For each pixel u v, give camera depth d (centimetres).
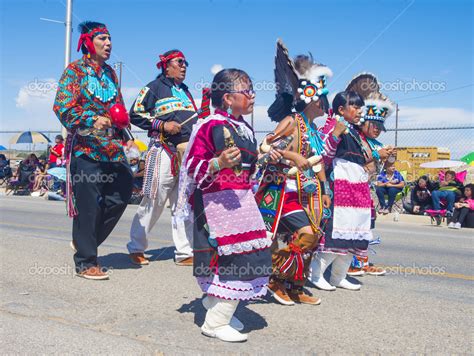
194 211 346
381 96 524
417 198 1270
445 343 340
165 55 570
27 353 294
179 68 570
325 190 457
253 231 332
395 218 1222
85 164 481
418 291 488
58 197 1514
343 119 483
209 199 333
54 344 308
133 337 330
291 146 425
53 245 656
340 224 467
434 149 1831
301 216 417
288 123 424
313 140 436
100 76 496
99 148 481
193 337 335
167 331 344
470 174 1573
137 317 372
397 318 393
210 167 323
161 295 432
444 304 440
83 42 489
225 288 327
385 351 323
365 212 477
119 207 511
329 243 466
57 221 980
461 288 509
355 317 394
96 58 495
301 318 388
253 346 325
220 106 349
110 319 365
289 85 452
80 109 480
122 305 400
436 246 814
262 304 425
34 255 586
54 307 387
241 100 341
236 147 326
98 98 488
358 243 475
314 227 418
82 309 386
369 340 342
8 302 396
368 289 490
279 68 458
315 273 484
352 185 472
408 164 1784
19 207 1273
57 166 1625
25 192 1764
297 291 432
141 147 1634
